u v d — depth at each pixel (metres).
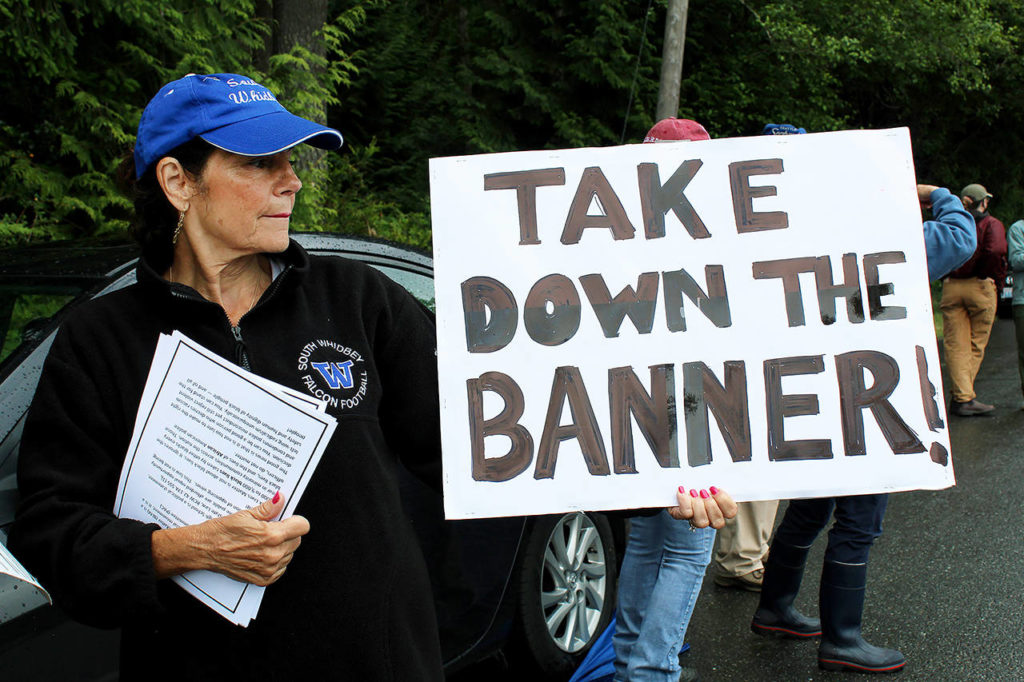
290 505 1.42
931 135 19.67
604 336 1.95
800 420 1.98
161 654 1.47
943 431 2.00
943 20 15.52
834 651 3.33
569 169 1.99
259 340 1.51
